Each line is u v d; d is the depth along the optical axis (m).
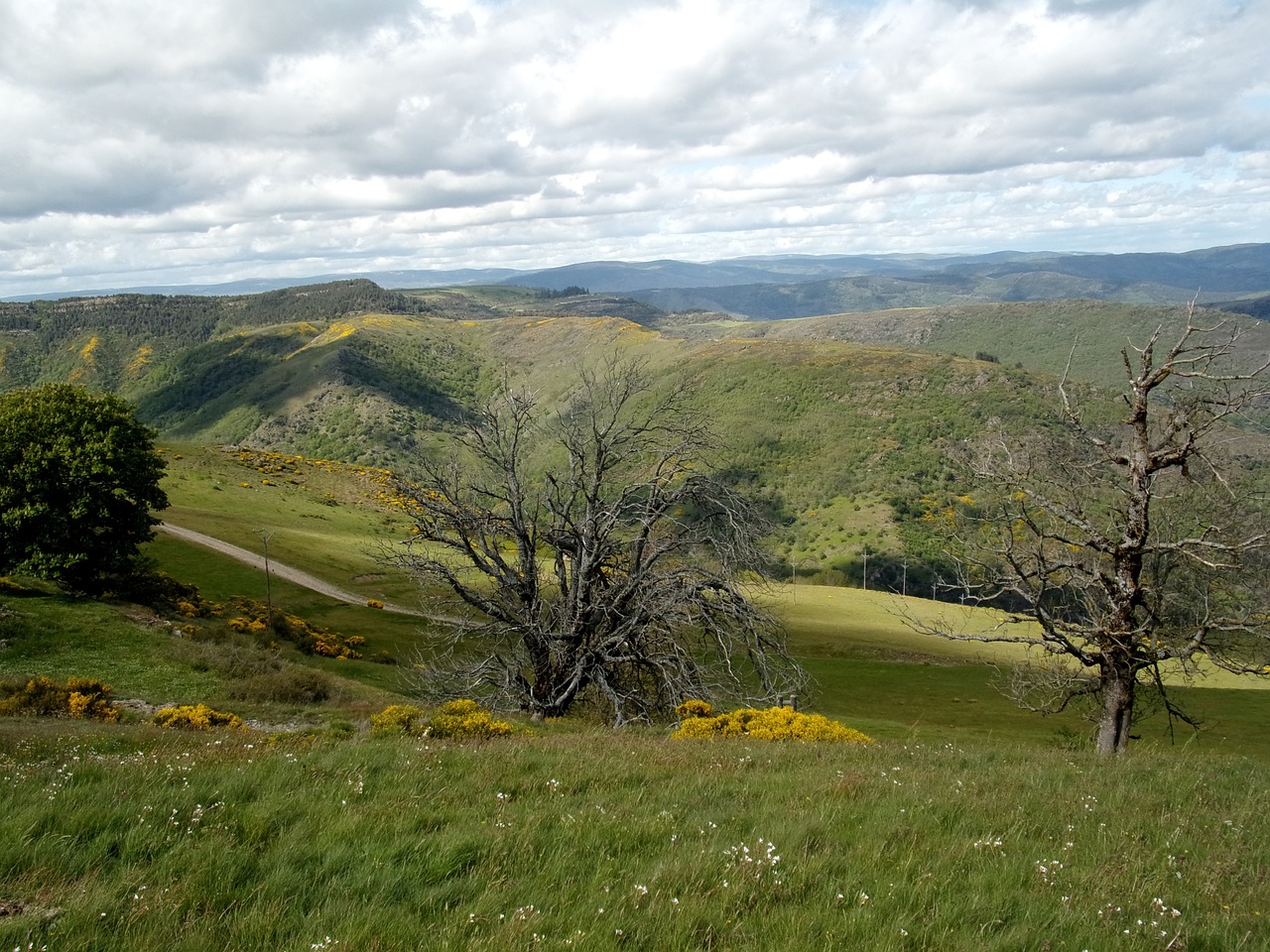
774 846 7.59
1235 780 12.68
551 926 5.82
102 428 43.38
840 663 57.19
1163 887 7.16
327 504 110.31
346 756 11.57
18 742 14.65
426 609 30.56
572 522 27.06
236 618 47.22
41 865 6.66
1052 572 19.97
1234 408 17.56
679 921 5.85
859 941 5.65
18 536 40.69
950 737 30.14
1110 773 12.89
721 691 26.52
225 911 5.99
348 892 6.37
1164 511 19.98
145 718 24.00
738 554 26.42
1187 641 19.00
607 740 15.95
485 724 18.02
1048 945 5.74
